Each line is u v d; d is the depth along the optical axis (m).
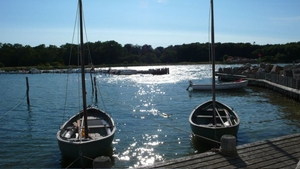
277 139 12.29
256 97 36.78
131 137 18.70
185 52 165.25
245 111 27.39
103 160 8.90
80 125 16.59
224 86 44.31
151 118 24.89
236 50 159.38
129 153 15.64
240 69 63.34
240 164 9.95
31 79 76.06
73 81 68.56
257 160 10.25
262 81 46.09
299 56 129.25
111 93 44.53
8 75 93.88
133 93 44.03
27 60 128.00
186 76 77.31
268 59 133.62
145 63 154.75
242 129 20.31
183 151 15.73
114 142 17.61
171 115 26.12
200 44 170.12
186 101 35.03
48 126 22.77
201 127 15.45
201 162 10.09
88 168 13.05
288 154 10.77
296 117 23.83
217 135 14.88
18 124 23.55
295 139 12.33
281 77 37.94
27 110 30.41
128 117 25.47
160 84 57.19
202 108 20.67
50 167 13.90
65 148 13.27
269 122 22.33
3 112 29.42
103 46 148.38
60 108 31.53
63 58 133.88
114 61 148.00
